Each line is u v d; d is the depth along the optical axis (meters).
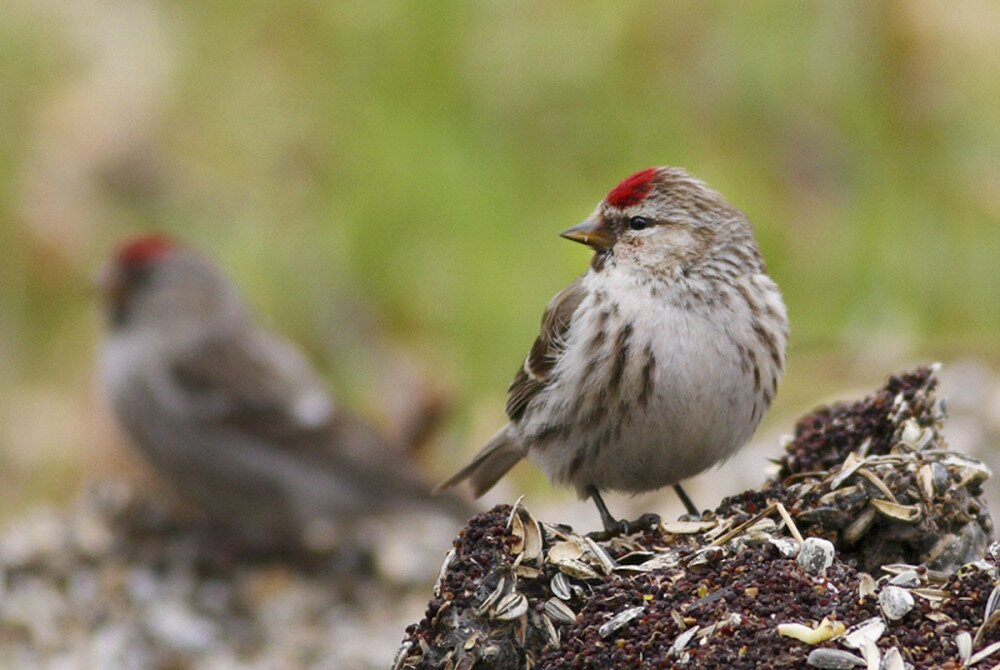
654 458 7.53
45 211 14.36
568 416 7.59
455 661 6.29
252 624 10.45
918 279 13.02
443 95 13.59
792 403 12.27
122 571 10.91
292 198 13.90
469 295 13.02
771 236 12.98
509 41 13.55
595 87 13.46
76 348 14.13
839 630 5.95
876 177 13.35
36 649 9.96
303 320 13.60
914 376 7.31
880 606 6.07
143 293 12.10
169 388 11.92
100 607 10.43
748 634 5.98
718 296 7.45
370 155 13.56
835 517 6.63
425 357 13.10
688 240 7.48
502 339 12.84
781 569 6.28
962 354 12.29
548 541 6.51
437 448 12.87
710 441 7.46
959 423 11.20
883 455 7.05
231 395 11.92
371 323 13.41
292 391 12.09
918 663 5.85
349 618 10.58
